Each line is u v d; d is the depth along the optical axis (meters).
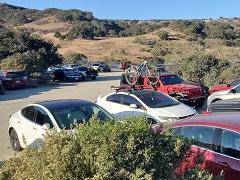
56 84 40.19
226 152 6.55
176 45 102.88
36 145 5.26
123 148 4.38
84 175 4.35
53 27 166.88
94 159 4.40
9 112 20.94
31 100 26.06
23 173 4.78
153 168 4.44
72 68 45.12
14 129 11.92
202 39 115.81
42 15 185.88
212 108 11.71
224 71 27.73
